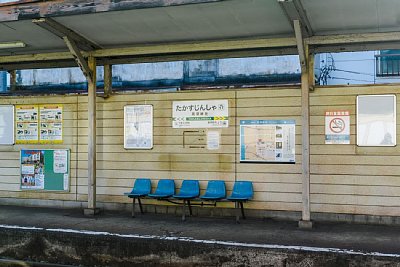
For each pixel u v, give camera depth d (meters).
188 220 8.51
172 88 13.63
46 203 10.04
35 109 10.12
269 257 6.39
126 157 9.48
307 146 7.82
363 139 8.02
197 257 6.71
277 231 7.51
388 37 7.60
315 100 8.29
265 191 8.59
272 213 8.53
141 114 9.39
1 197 10.38
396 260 5.88
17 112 10.25
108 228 7.80
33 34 8.52
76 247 7.34
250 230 7.60
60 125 9.96
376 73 14.03
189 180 9.01
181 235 7.24
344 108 8.14
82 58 8.76
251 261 6.46
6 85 14.68
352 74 14.14
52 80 15.03
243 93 8.78
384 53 13.98
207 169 8.95
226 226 7.94
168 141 9.22
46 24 7.70
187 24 7.80
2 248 7.82
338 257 6.10
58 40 8.90
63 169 9.91
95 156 9.30
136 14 7.37
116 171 9.52
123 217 8.82
